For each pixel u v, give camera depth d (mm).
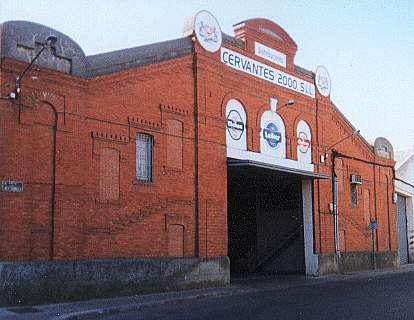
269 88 26297
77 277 16875
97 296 17375
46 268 16125
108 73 18750
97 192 17984
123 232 18688
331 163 30562
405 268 34656
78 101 17641
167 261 19922
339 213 30984
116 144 18812
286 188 31219
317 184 29266
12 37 16281
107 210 18219
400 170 39938
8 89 15914
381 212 35594
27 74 16344
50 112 16891
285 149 26953
